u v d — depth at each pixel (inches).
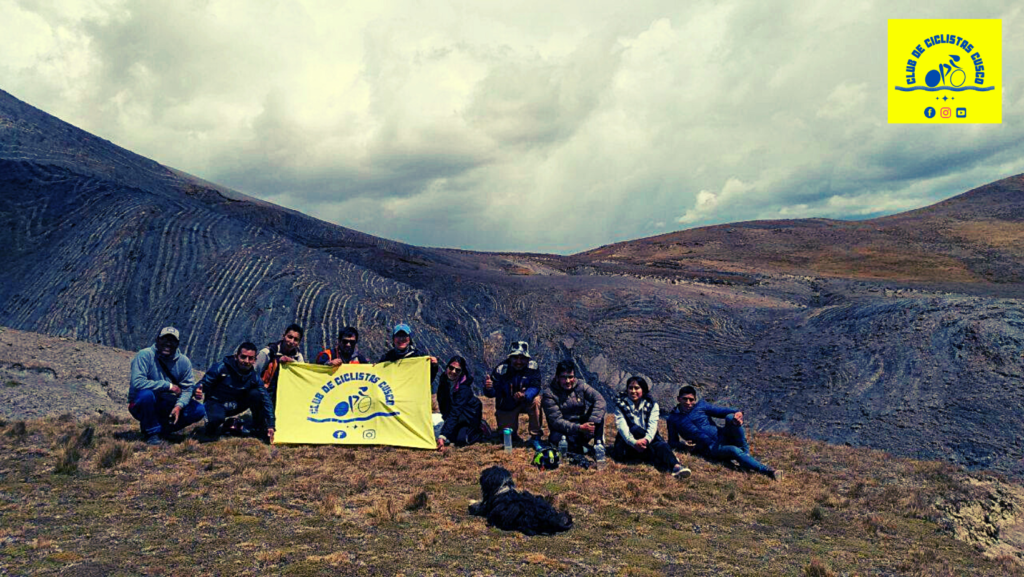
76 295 1012.5
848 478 335.9
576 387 347.6
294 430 339.3
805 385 792.3
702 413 366.3
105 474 250.8
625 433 335.0
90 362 516.4
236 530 199.8
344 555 181.0
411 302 1226.0
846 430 651.5
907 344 765.9
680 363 997.8
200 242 1208.2
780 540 233.0
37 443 289.0
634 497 274.2
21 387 415.5
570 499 263.9
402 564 178.5
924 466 362.6
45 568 158.7
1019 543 274.4
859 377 749.3
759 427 731.4
